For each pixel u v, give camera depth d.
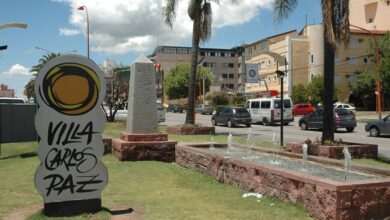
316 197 6.61
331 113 14.82
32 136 16.78
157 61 131.75
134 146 13.12
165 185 9.47
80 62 6.90
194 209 7.25
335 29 13.80
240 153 11.74
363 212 6.32
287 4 17.02
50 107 6.76
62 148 6.84
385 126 26.09
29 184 9.70
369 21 70.31
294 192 7.21
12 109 16.38
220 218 6.65
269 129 33.44
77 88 6.89
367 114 54.34
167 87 103.62
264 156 11.09
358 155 14.13
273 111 38.41
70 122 6.87
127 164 12.39
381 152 17.80
